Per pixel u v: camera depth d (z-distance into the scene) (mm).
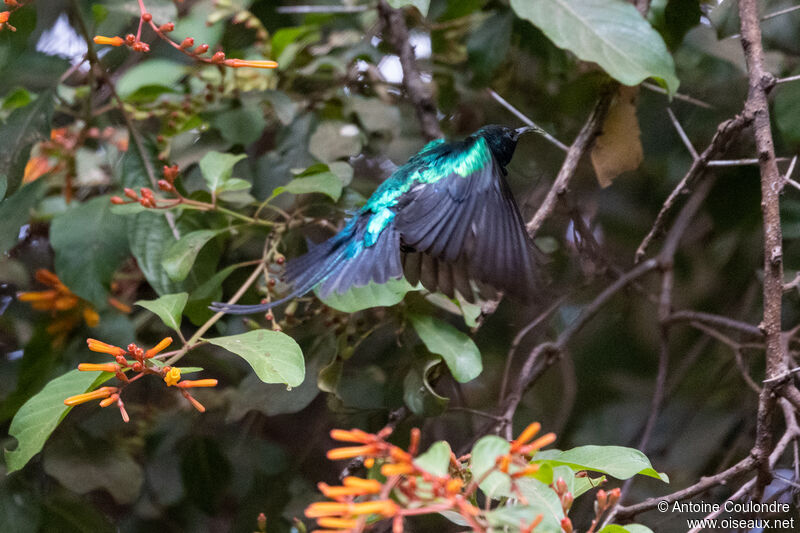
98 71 8758
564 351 10320
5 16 7090
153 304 6242
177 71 8953
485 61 9234
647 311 11398
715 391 10633
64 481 8477
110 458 8688
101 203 8344
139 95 8875
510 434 8070
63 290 8695
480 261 5680
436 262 6375
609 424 11023
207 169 7574
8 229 8250
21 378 8578
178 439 9648
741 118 6891
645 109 10250
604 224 10789
